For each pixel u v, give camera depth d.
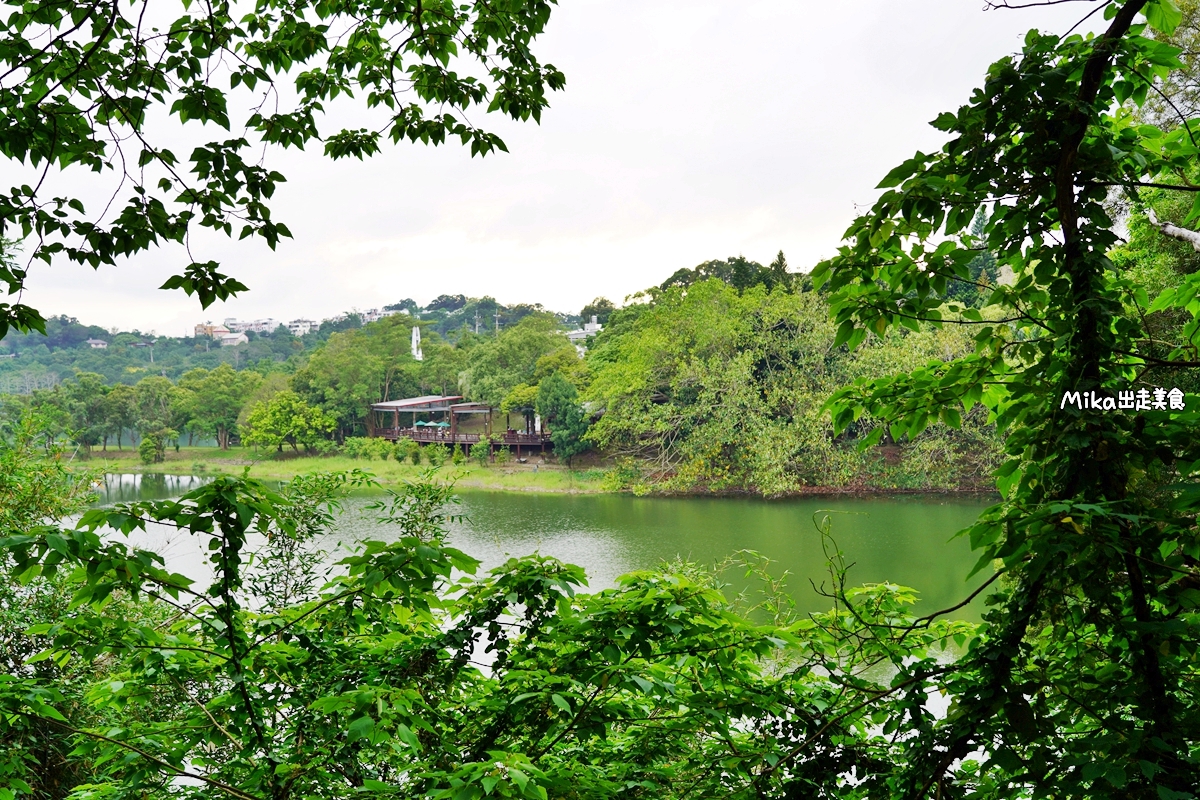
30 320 2.58
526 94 3.72
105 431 41.66
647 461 28.00
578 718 2.24
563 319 99.94
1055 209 2.03
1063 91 1.86
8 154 2.55
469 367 48.09
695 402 27.91
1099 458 1.71
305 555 4.89
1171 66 1.95
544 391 32.59
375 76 3.58
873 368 22.55
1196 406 1.87
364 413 42.62
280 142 3.35
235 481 1.84
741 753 2.33
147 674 2.32
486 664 2.49
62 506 6.02
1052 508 1.57
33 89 2.69
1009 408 2.23
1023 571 1.83
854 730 2.65
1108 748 1.55
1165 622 1.58
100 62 2.76
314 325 136.25
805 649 2.46
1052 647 2.13
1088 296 1.87
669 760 2.52
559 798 1.97
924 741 1.96
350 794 2.10
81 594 1.79
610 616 2.23
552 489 28.03
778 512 21.08
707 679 2.54
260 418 40.44
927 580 13.20
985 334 2.30
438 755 2.19
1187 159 2.16
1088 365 1.84
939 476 21.83
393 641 2.54
